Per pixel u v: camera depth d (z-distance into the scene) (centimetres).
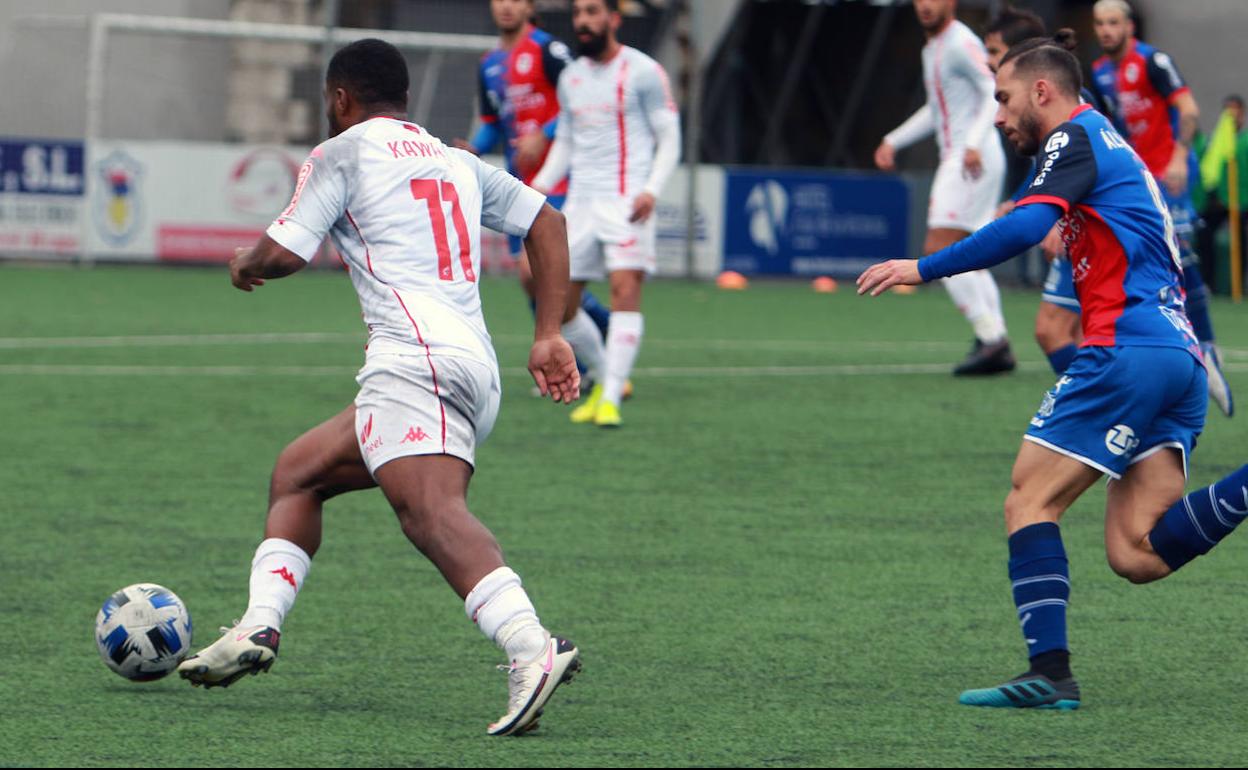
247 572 2042
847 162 8869
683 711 1477
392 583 1991
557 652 1362
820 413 3391
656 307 6075
